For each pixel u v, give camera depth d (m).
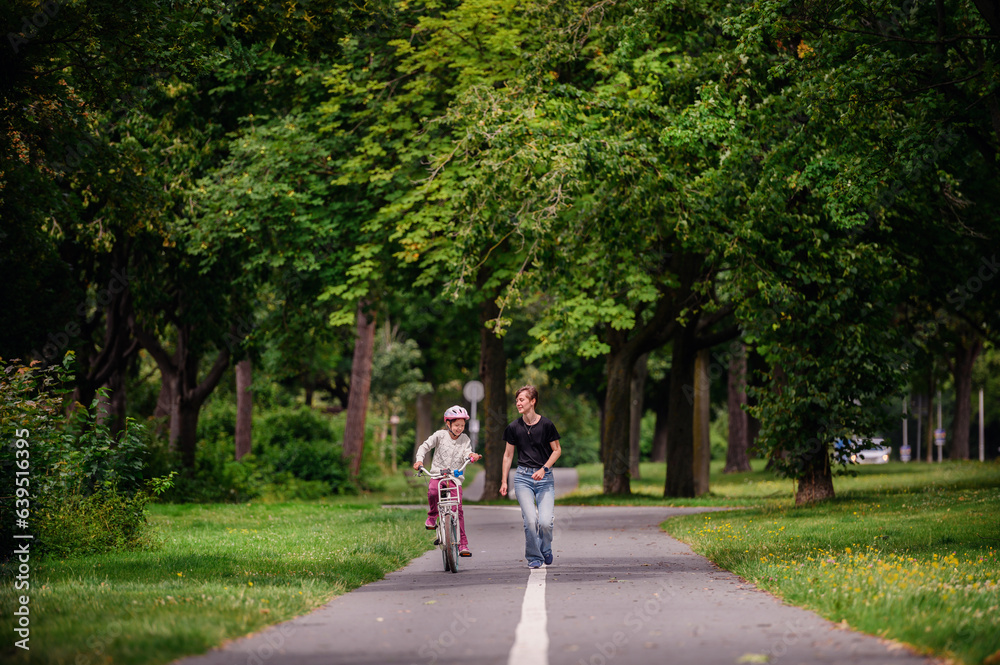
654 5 35.94
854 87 29.52
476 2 42.31
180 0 26.61
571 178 33.56
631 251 43.00
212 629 13.75
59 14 24.77
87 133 33.47
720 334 57.75
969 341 76.88
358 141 48.03
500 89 39.22
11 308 40.00
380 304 59.91
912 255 40.28
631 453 89.94
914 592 15.55
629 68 41.34
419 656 12.71
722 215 34.19
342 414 103.88
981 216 41.28
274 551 25.69
